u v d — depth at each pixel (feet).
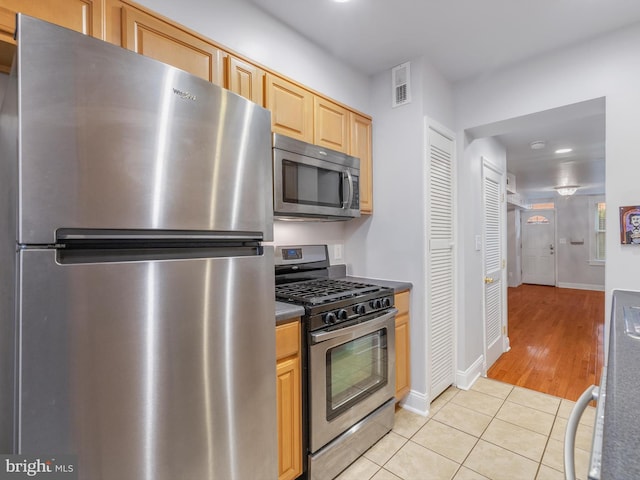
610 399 1.95
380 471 5.67
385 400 6.63
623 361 2.59
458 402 7.97
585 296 22.07
